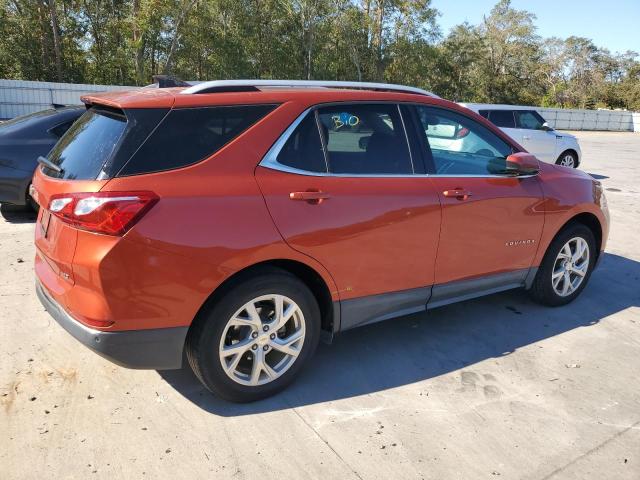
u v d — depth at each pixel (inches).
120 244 102.3
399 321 172.9
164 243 105.5
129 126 108.8
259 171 118.0
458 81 2313.0
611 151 904.9
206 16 1561.3
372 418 121.3
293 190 120.6
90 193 103.4
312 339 129.0
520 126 509.0
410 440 114.4
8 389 125.7
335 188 126.6
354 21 1791.3
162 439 111.3
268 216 116.1
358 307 135.0
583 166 639.8
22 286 184.4
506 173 160.9
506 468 107.5
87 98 129.0
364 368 142.6
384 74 1983.3
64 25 1509.6
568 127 1866.4
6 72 1485.0
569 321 177.2
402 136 142.9
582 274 188.2
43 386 127.6
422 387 134.8
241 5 1604.3
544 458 111.0
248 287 115.6
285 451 109.3
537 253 171.5
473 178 153.1
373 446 112.0
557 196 171.0
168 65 1519.4
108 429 113.7
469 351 154.5
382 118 140.4
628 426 122.7
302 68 1765.5
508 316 179.3
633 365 150.5
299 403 125.6
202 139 114.0
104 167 106.0
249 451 108.8
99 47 1581.0
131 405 122.2
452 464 107.9
